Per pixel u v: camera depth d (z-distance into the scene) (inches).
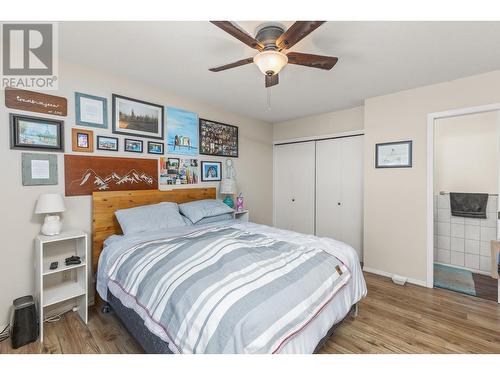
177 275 55.7
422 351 66.8
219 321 42.1
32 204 78.8
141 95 107.0
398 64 88.8
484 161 131.2
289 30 53.6
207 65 90.6
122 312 67.5
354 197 144.4
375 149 123.8
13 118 75.2
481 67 91.1
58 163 84.5
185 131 125.0
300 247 75.6
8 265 74.7
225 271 55.5
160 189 114.5
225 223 111.1
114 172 98.7
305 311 50.2
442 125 142.3
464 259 136.1
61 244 84.8
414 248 113.3
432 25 65.9
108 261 76.2
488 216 128.8
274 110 148.3
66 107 86.0
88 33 70.4
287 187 176.6
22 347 67.1
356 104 136.1
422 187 110.6
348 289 70.8
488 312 87.7
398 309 89.7
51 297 76.1
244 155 160.2
